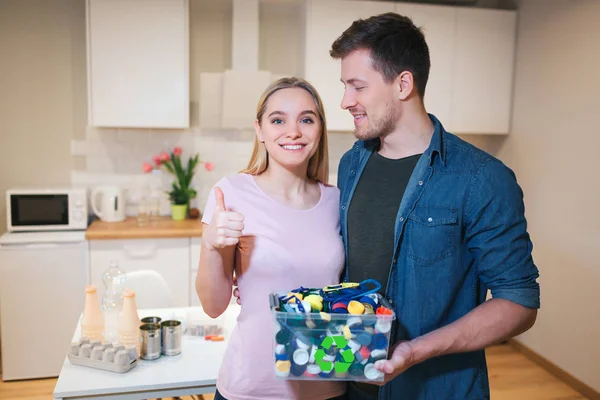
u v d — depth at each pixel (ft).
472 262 4.83
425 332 4.80
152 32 11.52
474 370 4.91
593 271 10.70
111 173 12.91
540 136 12.26
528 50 12.66
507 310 4.37
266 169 5.44
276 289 5.03
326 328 3.96
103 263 11.24
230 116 12.10
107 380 5.77
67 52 12.44
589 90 10.75
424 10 12.51
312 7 12.10
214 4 12.71
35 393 10.77
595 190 10.62
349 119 12.59
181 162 13.16
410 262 4.79
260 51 13.24
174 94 11.78
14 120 12.39
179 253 11.55
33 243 10.96
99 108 11.53
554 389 11.24
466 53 12.84
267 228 5.07
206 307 5.14
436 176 4.72
